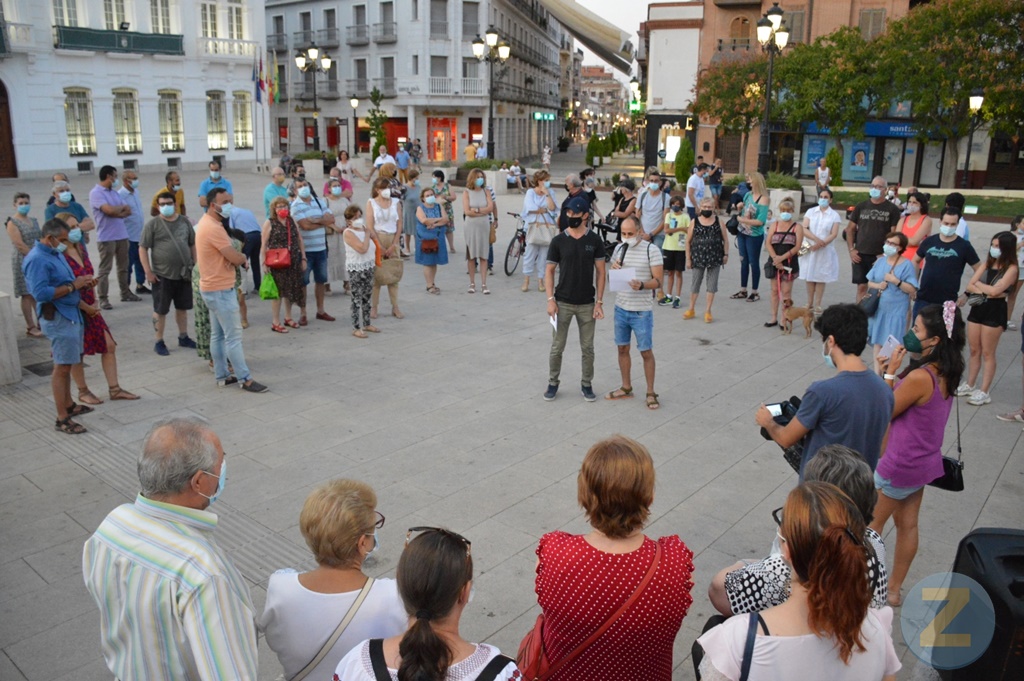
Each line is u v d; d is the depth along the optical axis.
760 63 32.97
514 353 9.34
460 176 30.64
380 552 4.96
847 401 3.73
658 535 5.23
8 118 32.84
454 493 5.79
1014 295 9.71
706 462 6.39
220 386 8.04
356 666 2.18
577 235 7.46
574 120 100.38
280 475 6.06
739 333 10.29
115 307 11.10
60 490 5.81
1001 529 3.57
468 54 51.81
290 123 59.03
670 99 42.28
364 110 53.81
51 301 6.55
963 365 4.16
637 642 2.63
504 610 4.41
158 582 2.35
